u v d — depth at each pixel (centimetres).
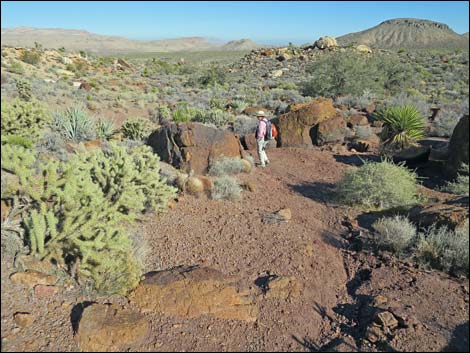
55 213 452
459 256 526
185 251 535
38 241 404
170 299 410
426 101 2336
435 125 1608
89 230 423
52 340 338
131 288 420
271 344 387
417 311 434
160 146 943
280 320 421
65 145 834
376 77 2681
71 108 1184
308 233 643
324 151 1266
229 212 684
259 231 623
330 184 955
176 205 680
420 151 1112
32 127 735
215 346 372
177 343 366
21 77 2383
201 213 664
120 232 446
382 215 743
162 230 585
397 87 2889
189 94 2716
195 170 884
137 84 3200
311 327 421
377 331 396
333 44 5556
